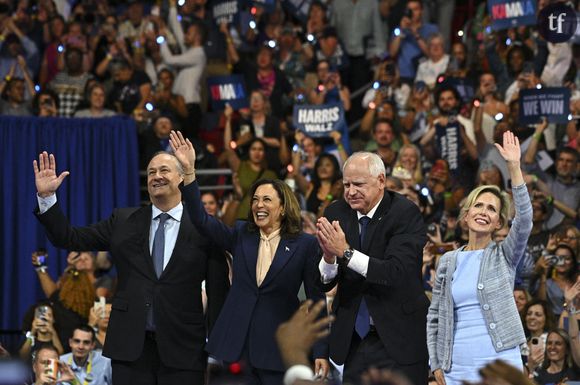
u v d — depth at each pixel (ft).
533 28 53.47
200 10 60.39
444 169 46.78
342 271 25.82
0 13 60.08
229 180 53.57
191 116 55.77
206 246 26.99
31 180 47.52
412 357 25.35
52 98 52.19
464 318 25.16
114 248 27.17
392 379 10.25
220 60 59.11
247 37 59.82
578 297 36.65
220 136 56.85
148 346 26.73
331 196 45.85
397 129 51.96
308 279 26.27
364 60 59.72
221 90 51.83
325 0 61.16
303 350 12.35
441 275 25.64
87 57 57.11
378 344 25.46
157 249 27.02
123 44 56.95
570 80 51.16
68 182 48.03
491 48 53.62
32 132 47.65
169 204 27.22
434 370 25.25
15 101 53.72
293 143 53.93
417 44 56.29
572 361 34.81
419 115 51.96
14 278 47.14
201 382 26.99
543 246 42.91
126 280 27.04
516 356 24.76
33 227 47.26
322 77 55.77
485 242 25.75
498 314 24.84
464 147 48.34
